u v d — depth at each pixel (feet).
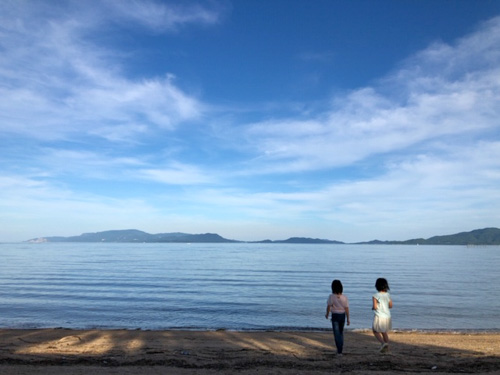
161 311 74.59
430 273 181.06
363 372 27.86
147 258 320.29
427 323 63.93
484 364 30.76
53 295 94.89
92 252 460.96
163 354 35.06
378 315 35.17
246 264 251.19
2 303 81.82
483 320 66.69
